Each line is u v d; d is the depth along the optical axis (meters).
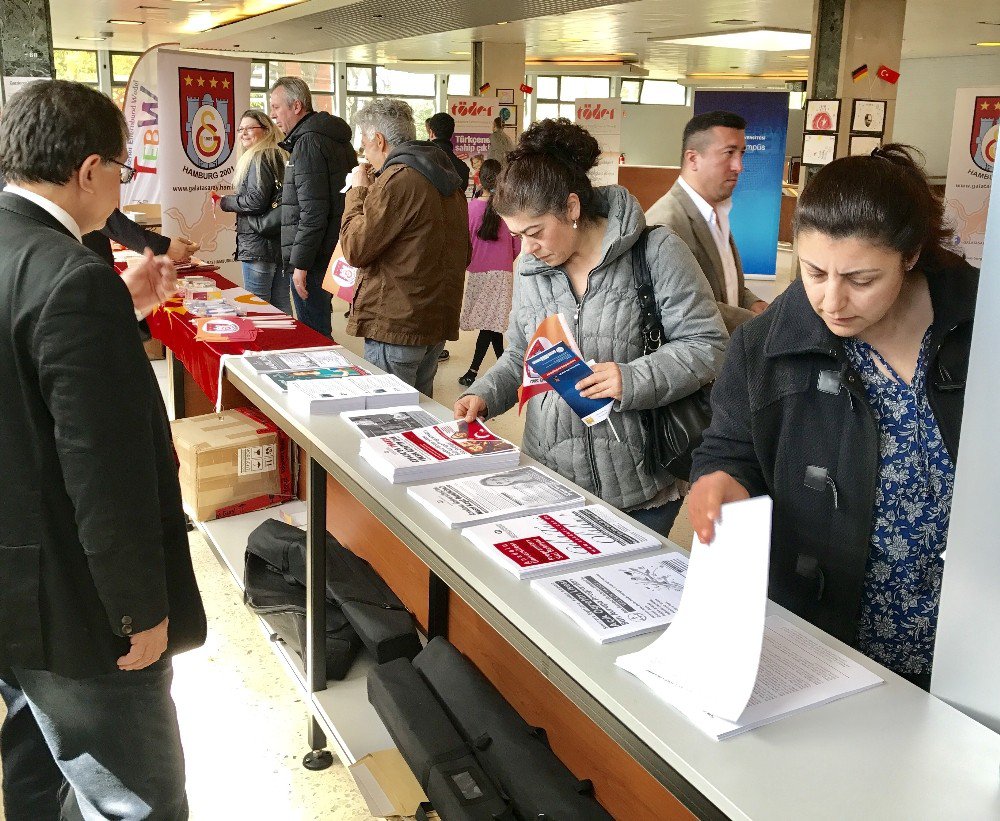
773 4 9.77
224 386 3.32
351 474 1.92
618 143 10.33
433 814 1.92
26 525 1.53
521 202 1.94
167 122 5.41
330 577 2.53
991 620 1.09
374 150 3.77
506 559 1.49
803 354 1.36
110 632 1.62
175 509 1.74
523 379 2.11
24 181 1.59
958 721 1.10
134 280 2.01
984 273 1.03
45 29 6.43
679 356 1.99
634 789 1.74
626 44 14.26
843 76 7.76
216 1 10.83
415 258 3.66
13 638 1.56
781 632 1.31
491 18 9.89
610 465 2.10
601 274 2.05
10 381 1.50
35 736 1.90
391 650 2.31
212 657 2.98
